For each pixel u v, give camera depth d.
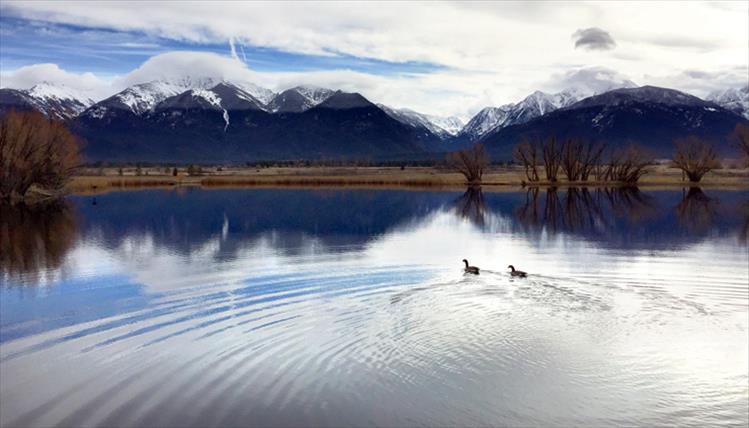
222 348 26.42
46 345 27.59
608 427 19.16
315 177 190.00
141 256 51.88
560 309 31.38
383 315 30.59
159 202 110.00
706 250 51.88
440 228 69.88
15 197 110.06
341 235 64.44
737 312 30.84
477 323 28.81
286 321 30.20
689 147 143.75
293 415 20.05
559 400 20.86
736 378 22.64
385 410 20.27
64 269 46.12
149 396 21.67
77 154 122.94
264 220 79.62
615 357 24.47
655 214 80.81
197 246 57.38
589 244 56.22
